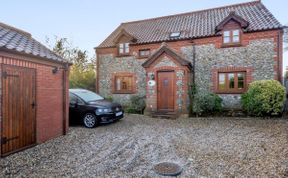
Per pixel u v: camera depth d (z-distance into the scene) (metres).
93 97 9.46
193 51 12.87
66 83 7.08
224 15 13.80
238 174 3.78
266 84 9.75
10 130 4.78
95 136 6.75
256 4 13.62
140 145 5.73
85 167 4.15
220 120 9.60
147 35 15.05
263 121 8.95
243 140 6.04
